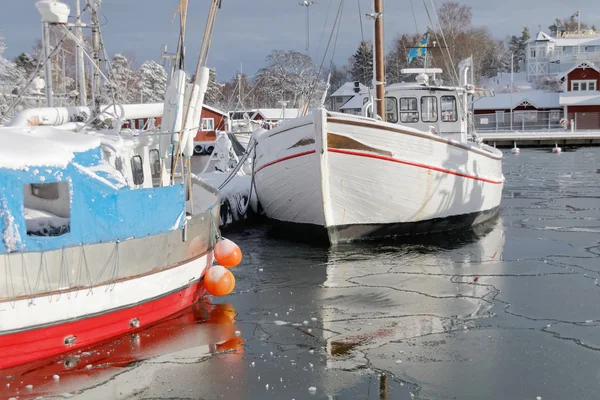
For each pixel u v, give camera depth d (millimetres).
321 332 8859
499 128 64188
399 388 7160
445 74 68125
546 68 87062
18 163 6984
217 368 7625
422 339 8586
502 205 21000
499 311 9703
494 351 8156
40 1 9148
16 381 7066
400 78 66000
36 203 8203
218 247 9922
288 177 14250
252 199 18016
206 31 9359
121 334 8250
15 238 6969
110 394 6926
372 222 14453
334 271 12172
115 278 7906
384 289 10945
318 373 7523
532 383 7266
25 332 7098
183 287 9211
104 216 7762
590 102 61719
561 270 12055
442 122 17406
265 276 11844
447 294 10617
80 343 7723
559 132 55969
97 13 9664
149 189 8383
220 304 10078
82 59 10547
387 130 13586
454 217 15852
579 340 8484
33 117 9109
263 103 65562
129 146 9336
